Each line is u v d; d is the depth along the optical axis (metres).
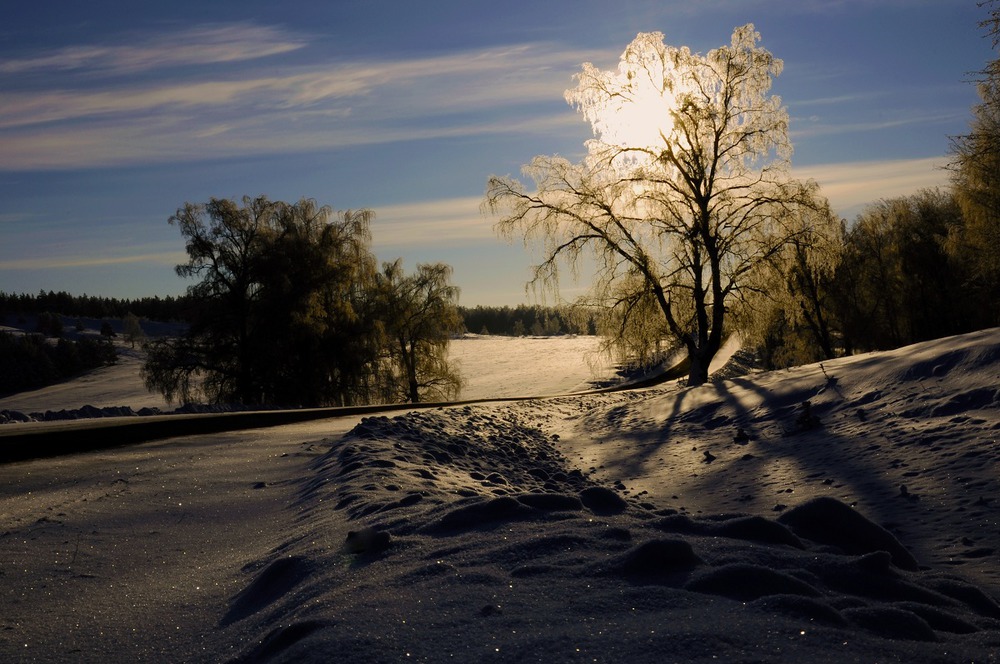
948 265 42.72
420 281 52.44
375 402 47.59
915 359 12.39
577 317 29.53
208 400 42.91
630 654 2.17
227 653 2.96
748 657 2.10
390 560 3.67
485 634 2.43
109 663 3.11
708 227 27.62
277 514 6.88
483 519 4.34
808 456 9.73
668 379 55.62
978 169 29.12
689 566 3.11
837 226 26.75
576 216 28.12
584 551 3.44
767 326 29.61
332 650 2.36
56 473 10.05
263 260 42.31
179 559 5.23
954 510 6.46
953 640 2.51
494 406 23.61
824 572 3.24
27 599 4.18
